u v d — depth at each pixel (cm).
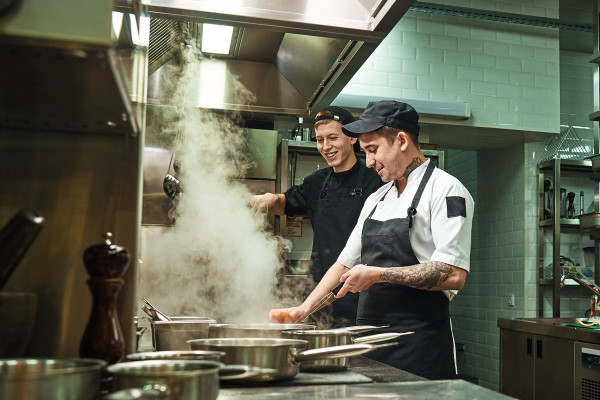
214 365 82
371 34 193
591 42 536
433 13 488
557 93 508
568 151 512
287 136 429
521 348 384
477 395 99
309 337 127
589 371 315
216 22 190
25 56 77
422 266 190
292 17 189
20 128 108
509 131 496
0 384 60
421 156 217
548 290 504
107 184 110
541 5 507
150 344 206
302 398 96
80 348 89
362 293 208
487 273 568
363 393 101
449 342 199
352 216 286
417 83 480
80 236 108
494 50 499
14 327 86
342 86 251
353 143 293
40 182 108
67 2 75
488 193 578
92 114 100
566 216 496
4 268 77
